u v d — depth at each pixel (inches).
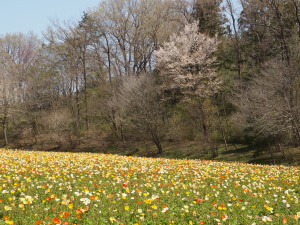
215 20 1807.3
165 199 329.4
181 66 1472.7
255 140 1133.1
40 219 240.2
